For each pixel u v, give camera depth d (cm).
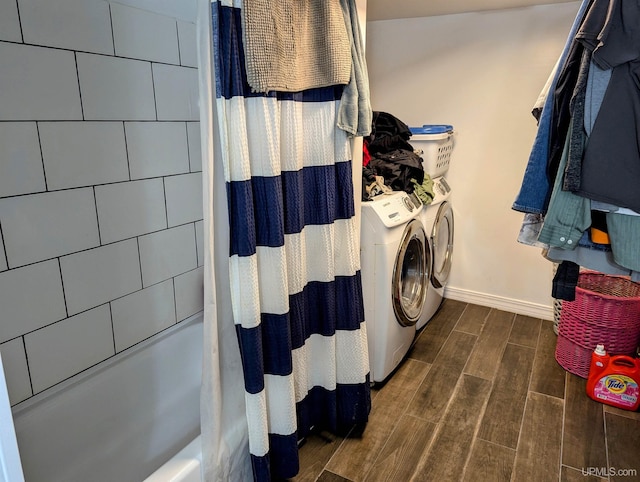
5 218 136
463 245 312
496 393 217
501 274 304
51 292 151
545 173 138
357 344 179
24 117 137
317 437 188
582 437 186
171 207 193
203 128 120
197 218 206
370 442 185
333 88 153
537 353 252
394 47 304
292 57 133
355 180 183
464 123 293
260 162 134
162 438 179
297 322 160
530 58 264
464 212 306
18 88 134
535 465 172
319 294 170
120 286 175
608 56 112
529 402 210
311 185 159
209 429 136
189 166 198
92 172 159
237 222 131
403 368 238
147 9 170
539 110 147
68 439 156
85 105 153
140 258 182
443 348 258
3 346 140
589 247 138
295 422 158
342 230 169
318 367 180
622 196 117
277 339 148
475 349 257
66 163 150
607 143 117
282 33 128
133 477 162
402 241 214
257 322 139
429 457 176
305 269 165
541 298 293
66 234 153
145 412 185
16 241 139
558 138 133
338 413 187
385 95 315
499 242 299
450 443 184
